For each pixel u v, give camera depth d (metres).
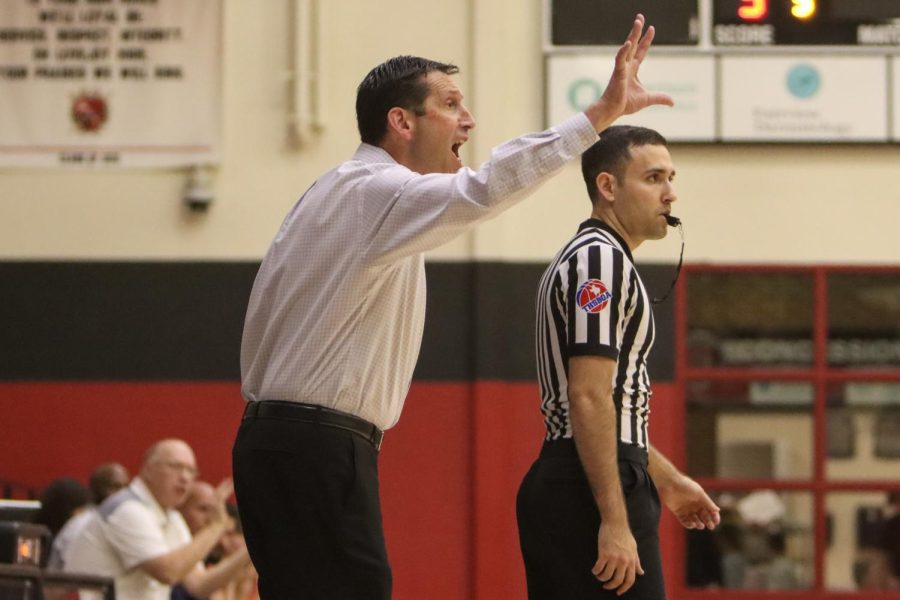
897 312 31.05
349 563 10.74
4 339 30.61
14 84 30.95
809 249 30.95
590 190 12.45
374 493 10.97
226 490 19.83
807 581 30.86
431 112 11.27
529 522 11.86
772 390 31.12
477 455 30.08
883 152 31.05
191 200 30.52
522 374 30.34
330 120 30.94
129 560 19.00
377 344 10.87
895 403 31.05
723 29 30.75
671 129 30.80
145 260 30.80
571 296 11.59
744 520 30.95
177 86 31.00
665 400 30.66
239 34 31.08
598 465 11.30
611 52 30.77
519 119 30.81
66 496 21.20
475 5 30.84
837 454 31.09
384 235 10.47
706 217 30.91
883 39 30.81
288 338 10.91
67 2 31.08
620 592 11.41
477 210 10.05
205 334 30.67
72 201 30.86
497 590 29.88
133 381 30.58
